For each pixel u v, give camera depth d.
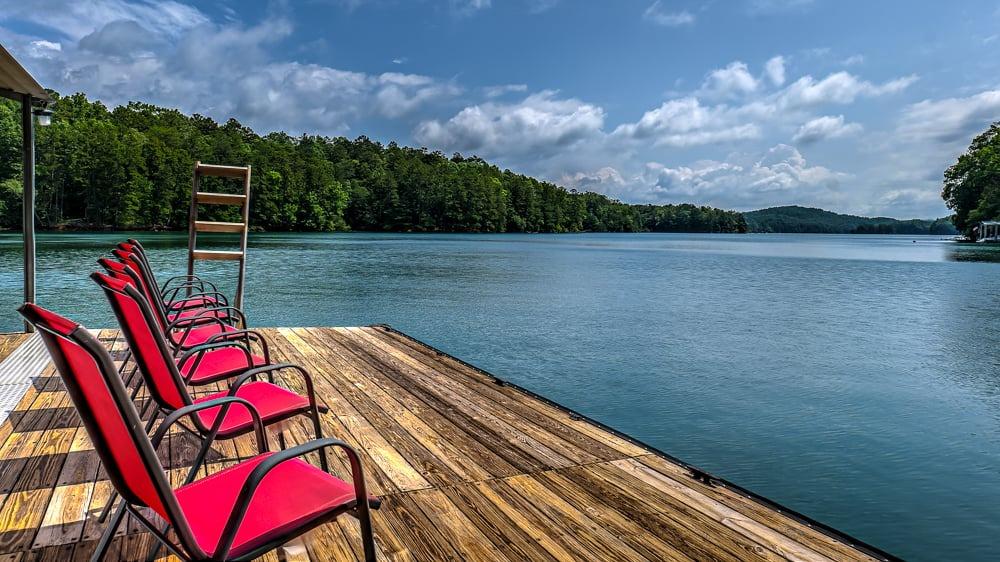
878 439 4.80
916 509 3.63
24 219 5.07
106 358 0.99
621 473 2.71
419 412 3.57
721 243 62.41
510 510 2.32
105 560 1.86
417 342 5.70
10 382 3.77
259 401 2.17
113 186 48.25
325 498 1.43
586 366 7.07
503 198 84.88
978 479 4.07
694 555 2.01
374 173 78.94
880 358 7.88
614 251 38.19
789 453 4.47
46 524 2.07
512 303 12.42
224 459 2.71
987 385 6.52
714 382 6.45
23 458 2.63
